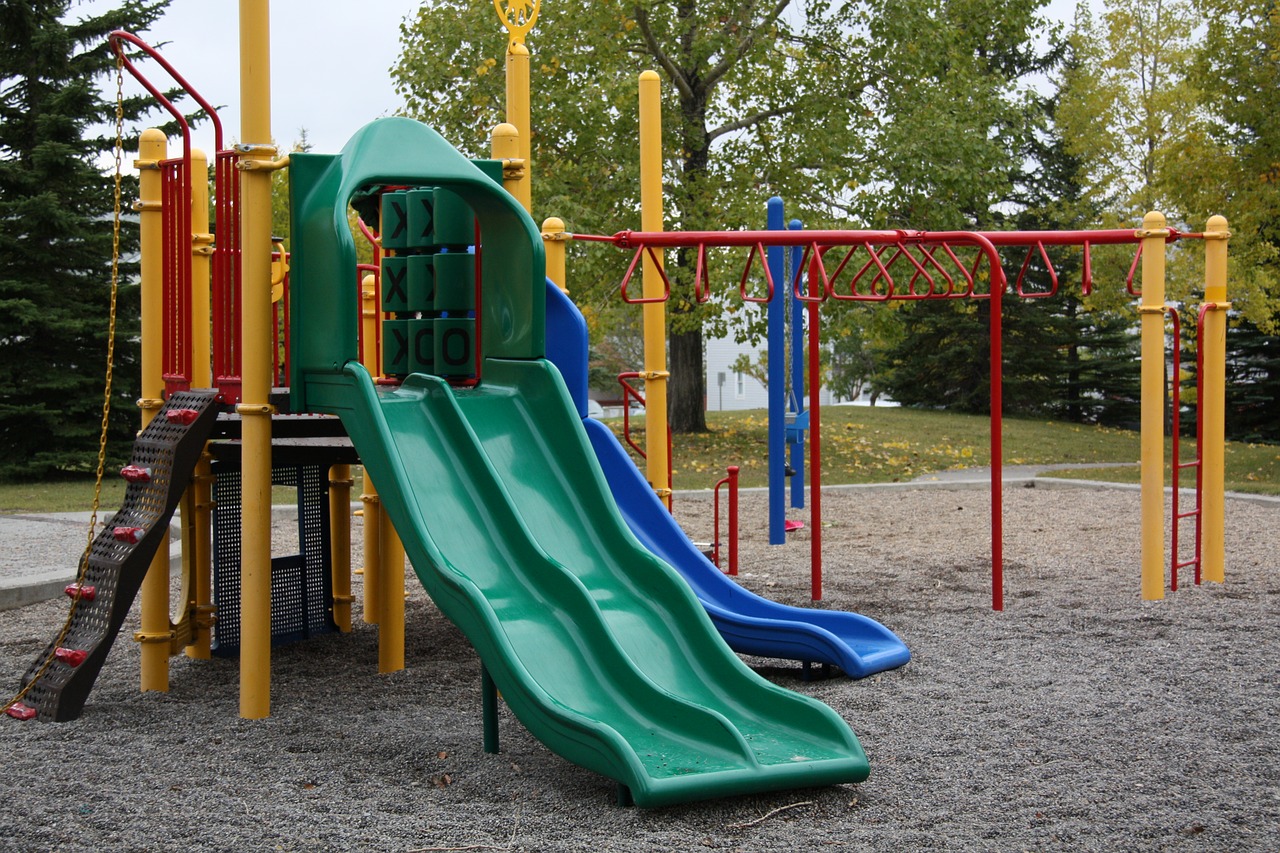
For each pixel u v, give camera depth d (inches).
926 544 425.4
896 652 244.1
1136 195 1007.6
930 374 1317.7
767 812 157.0
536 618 181.2
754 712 180.1
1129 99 1021.2
